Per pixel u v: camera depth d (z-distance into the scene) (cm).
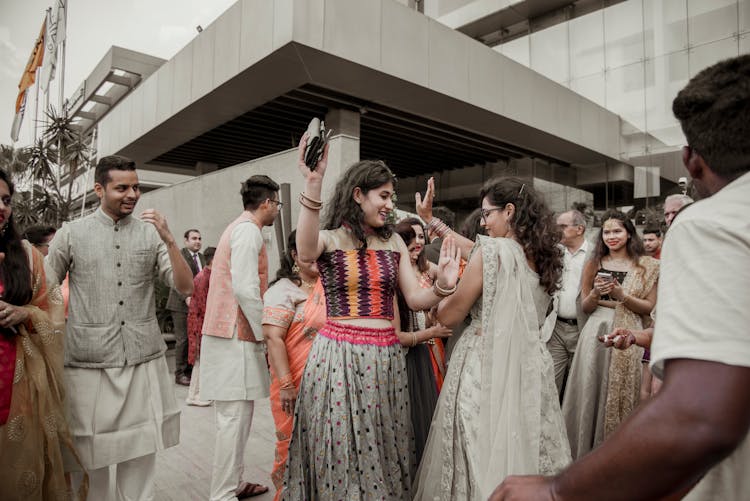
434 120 1038
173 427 245
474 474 187
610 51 1328
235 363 267
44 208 1106
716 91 71
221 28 892
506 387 192
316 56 771
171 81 1050
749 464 71
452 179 1523
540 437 194
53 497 194
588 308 302
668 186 1234
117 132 1324
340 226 215
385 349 201
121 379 224
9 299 192
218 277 279
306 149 190
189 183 1058
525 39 1476
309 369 202
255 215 292
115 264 229
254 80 858
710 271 62
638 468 59
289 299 258
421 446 247
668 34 1238
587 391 288
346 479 185
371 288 204
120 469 236
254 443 381
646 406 61
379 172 206
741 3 1134
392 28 844
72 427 213
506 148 1264
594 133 1266
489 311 197
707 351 58
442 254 198
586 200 1381
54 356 202
